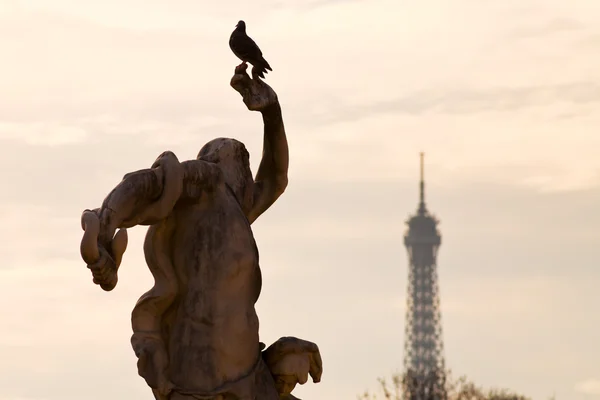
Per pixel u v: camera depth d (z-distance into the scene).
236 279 21.97
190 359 21.80
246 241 22.16
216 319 21.84
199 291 21.89
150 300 21.92
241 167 22.94
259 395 22.06
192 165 21.94
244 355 21.97
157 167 21.52
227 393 21.80
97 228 20.38
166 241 22.05
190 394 21.72
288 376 22.55
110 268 20.48
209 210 22.09
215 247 21.94
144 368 21.84
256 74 22.97
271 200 23.56
